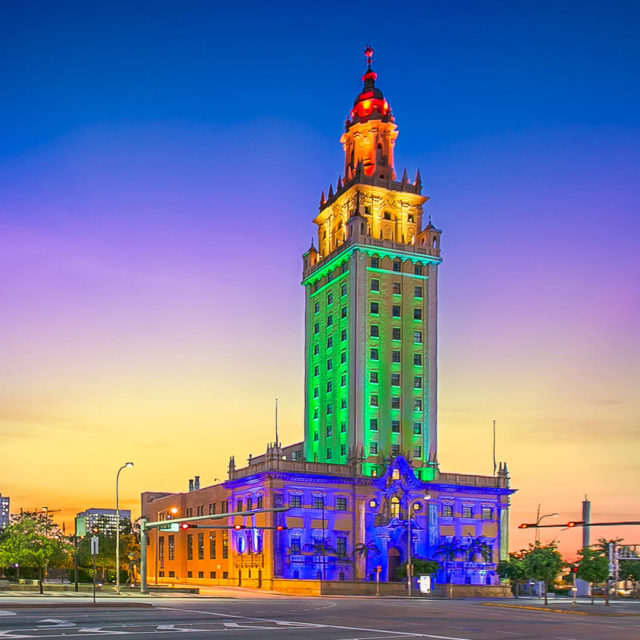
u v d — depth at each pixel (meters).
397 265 141.25
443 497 133.25
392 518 127.06
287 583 111.62
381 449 132.50
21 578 129.12
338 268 143.75
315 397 145.75
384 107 154.50
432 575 124.56
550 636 39.09
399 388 136.25
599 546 143.38
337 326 141.25
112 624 39.06
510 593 118.00
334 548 123.44
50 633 33.56
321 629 39.28
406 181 148.50
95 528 138.38
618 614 62.62
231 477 133.75
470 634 39.03
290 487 122.56
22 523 105.25
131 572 132.00
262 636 34.25
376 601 80.81
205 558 139.25
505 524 137.50
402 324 139.25
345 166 155.12
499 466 140.50
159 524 76.75
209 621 42.53
